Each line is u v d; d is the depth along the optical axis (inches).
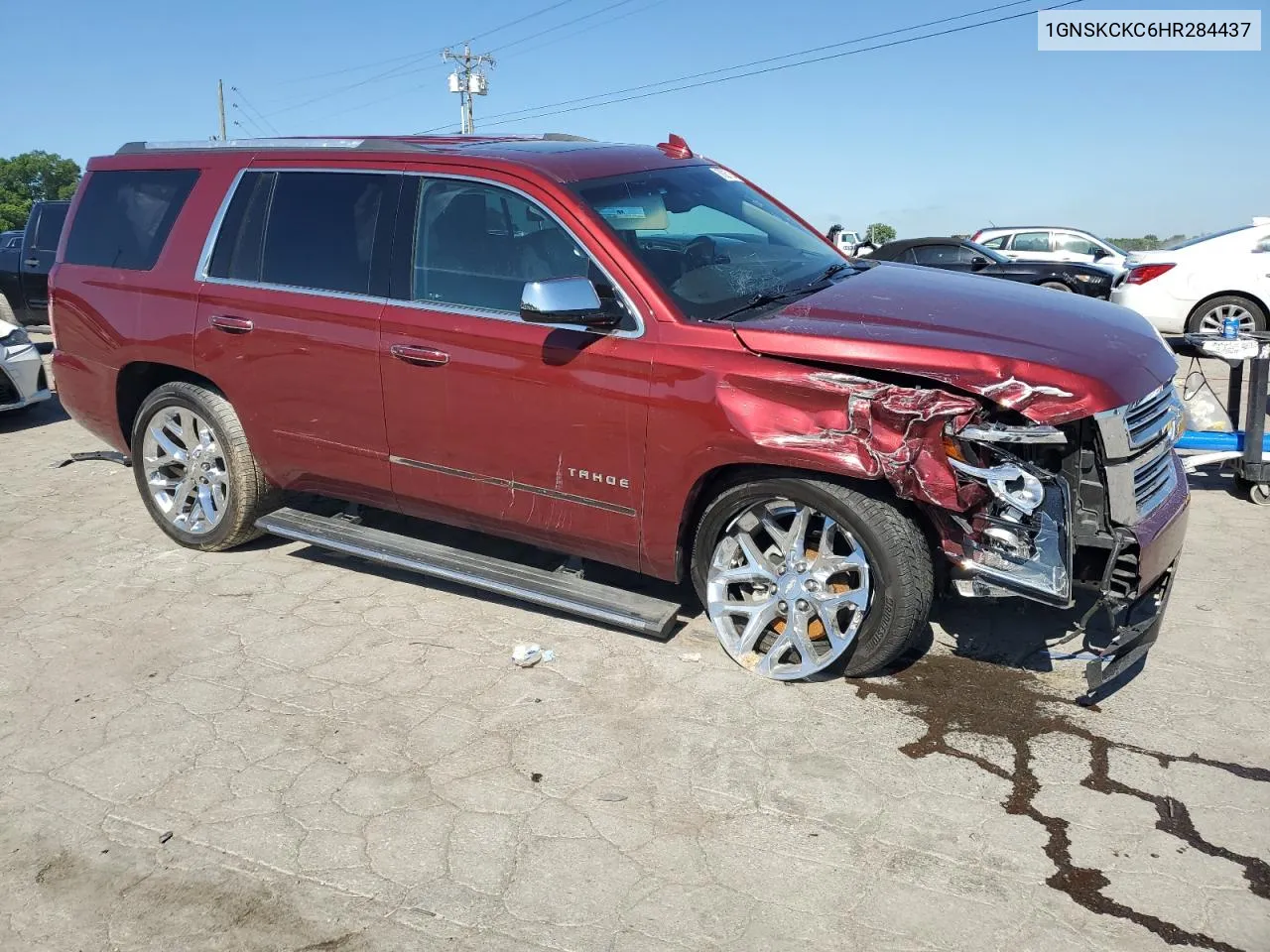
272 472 194.1
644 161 179.2
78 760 137.7
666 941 102.1
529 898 108.9
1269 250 431.5
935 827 117.7
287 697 152.1
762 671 151.6
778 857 113.8
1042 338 138.4
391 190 173.0
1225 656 154.4
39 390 340.2
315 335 177.0
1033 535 132.3
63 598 190.1
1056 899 105.7
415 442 170.4
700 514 153.8
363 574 198.8
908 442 128.0
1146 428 138.9
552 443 155.6
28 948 105.3
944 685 148.6
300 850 118.0
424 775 131.3
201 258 194.2
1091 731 135.8
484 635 170.6
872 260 196.7
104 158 216.4
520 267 158.7
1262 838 114.0
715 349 141.3
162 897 111.6
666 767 131.3
